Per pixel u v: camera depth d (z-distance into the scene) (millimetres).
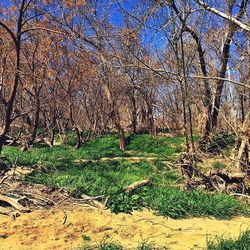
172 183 11797
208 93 16047
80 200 9133
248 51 12727
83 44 16672
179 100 20312
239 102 14398
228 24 12727
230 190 11266
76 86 25125
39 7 16781
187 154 12109
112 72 17016
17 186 9594
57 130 31297
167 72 12008
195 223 8281
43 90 22500
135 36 12852
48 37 18766
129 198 9180
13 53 17891
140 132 30328
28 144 21016
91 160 16984
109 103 24719
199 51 15445
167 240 7098
